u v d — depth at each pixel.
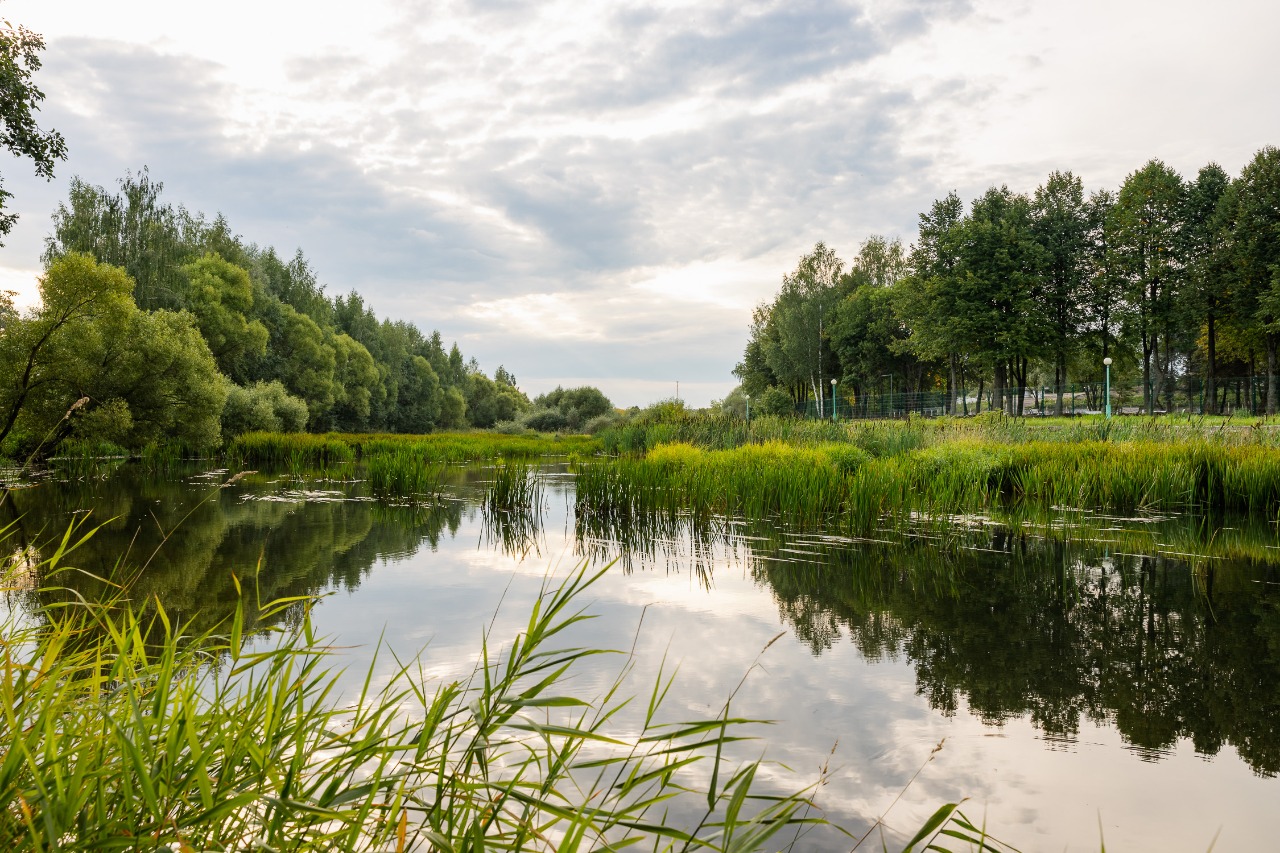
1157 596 5.94
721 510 11.16
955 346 40.34
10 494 13.03
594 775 2.89
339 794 1.59
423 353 83.25
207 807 1.38
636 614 5.37
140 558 7.43
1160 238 36.97
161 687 1.53
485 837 1.67
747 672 4.17
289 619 5.14
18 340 15.38
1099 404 47.25
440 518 10.81
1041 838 2.53
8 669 1.53
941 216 44.31
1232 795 2.85
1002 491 12.98
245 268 43.31
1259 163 33.12
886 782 2.92
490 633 4.82
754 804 2.72
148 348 17.98
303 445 23.08
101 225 34.03
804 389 63.59
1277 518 9.95
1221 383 34.84
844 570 6.96
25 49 16.02
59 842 1.22
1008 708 3.69
